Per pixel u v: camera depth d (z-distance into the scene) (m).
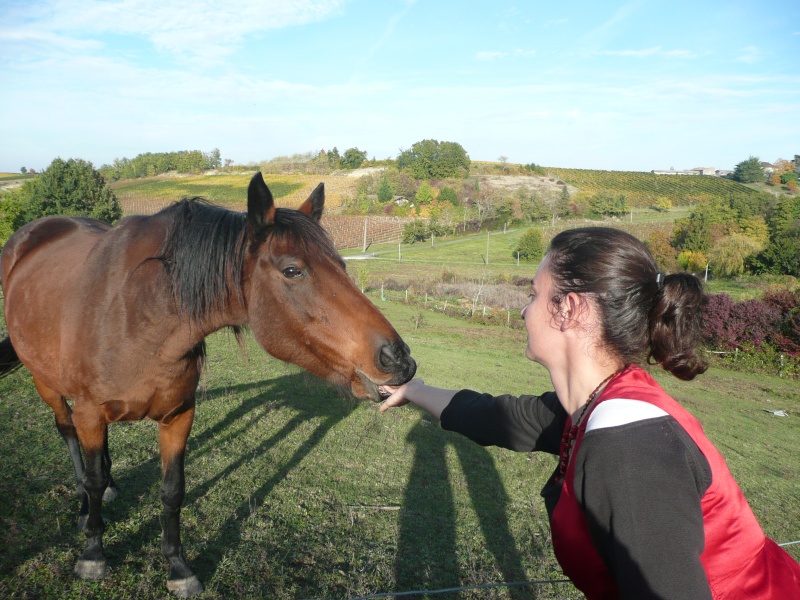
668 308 1.22
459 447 7.64
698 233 57.50
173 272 2.66
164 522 3.23
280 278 2.45
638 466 1.00
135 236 2.92
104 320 2.77
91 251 3.05
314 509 4.76
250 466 5.37
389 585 3.76
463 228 90.50
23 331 3.42
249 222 2.43
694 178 142.50
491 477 6.65
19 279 3.58
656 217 99.06
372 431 7.47
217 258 2.61
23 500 3.94
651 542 0.95
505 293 37.22
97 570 3.23
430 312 30.83
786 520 6.82
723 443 10.66
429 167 131.50
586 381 1.27
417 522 4.93
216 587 3.36
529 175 146.62
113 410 2.90
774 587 1.09
